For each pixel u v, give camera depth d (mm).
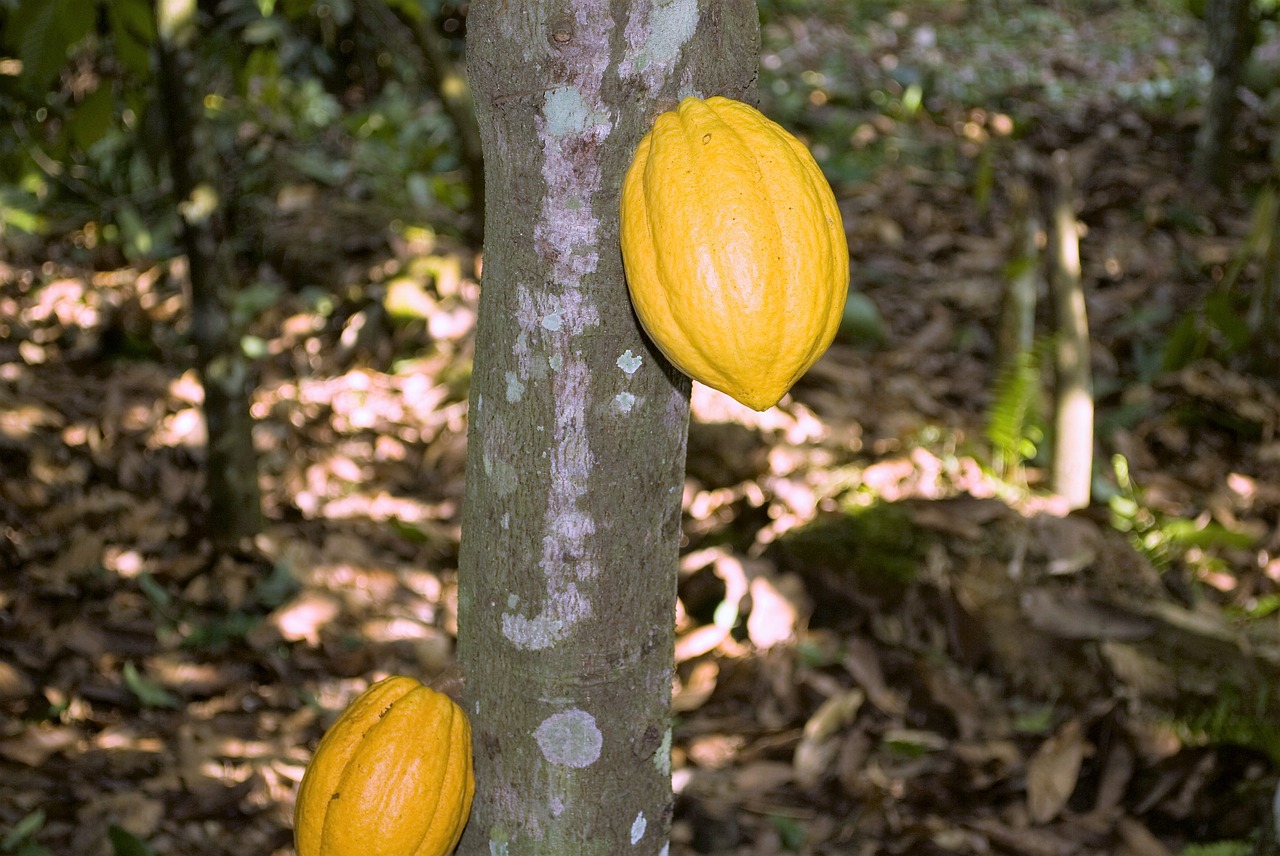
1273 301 5312
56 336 5684
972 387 5496
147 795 3006
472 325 5738
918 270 6793
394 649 3709
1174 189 7852
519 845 1548
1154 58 11734
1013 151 8508
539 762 1519
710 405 4703
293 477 4645
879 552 3793
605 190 1354
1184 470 4773
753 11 1392
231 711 3406
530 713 1507
